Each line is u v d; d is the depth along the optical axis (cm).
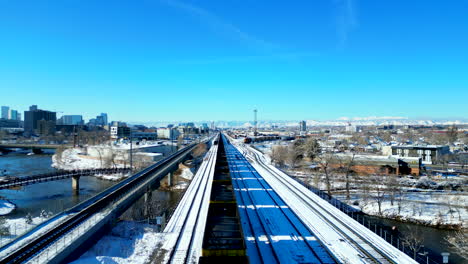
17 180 7119
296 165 10138
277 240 3294
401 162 8288
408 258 2770
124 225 3838
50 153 17938
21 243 2612
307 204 4812
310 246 3109
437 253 3894
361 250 2997
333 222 3847
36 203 6719
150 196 5791
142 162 11056
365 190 6588
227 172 5494
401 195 6050
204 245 2094
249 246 3139
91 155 13262
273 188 6119
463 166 9162
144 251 3053
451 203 5622
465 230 4497
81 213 3484
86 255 2872
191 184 6656
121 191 4744
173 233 3512
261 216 4181
